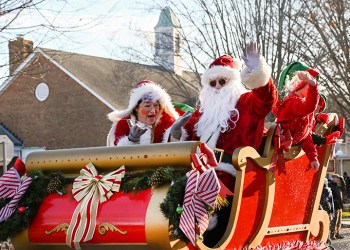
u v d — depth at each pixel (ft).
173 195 14.57
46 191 16.88
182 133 19.03
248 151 16.47
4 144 44.96
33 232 16.72
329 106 86.84
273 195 17.61
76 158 16.81
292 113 18.53
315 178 20.39
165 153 15.37
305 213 19.97
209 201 14.55
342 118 21.81
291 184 18.88
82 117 127.65
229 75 19.11
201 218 14.58
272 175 17.52
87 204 15.89
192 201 14.40
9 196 17.13
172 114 20.77
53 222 16.42
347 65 78.38
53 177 16.94
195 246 14.93
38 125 131.54
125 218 15.23
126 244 15.28
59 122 129.39
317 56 77.77
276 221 18.24
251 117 18.30
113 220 15.39
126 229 15.17
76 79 127.24
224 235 16.10
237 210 16.25
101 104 125.70
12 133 132.57
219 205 15.90
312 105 18.24
